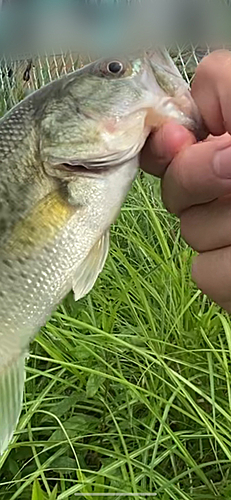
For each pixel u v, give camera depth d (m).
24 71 0.82
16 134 0.29
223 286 0.27
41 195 0.28
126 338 0.49
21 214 0.28
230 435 0.42
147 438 0.41
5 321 0.28
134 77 0.28
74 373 0.46
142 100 0.27
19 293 0.28
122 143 0.28
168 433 0.41
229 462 0.42
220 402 0.45
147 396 0.45
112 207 0.28
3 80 0.85
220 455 0.43
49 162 0.28
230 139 0.24
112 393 0.48
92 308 0.50
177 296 0.50
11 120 0.29
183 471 0.43
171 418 0.46
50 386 0.44
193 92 0.26
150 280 0.54
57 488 0.39
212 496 0.39
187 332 0.48
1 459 0.39
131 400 0.45
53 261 0.28
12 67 0.83
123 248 0.62
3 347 0.29
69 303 0.50
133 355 0.50
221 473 0.42
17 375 0.29
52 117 0.28
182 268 0.50
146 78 0.27
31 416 0.43
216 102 0.25
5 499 0.40
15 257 0.28
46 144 0.28
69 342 0.50
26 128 0.29
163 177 0.27
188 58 0.62
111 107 0.28
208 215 0.26
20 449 0.44
